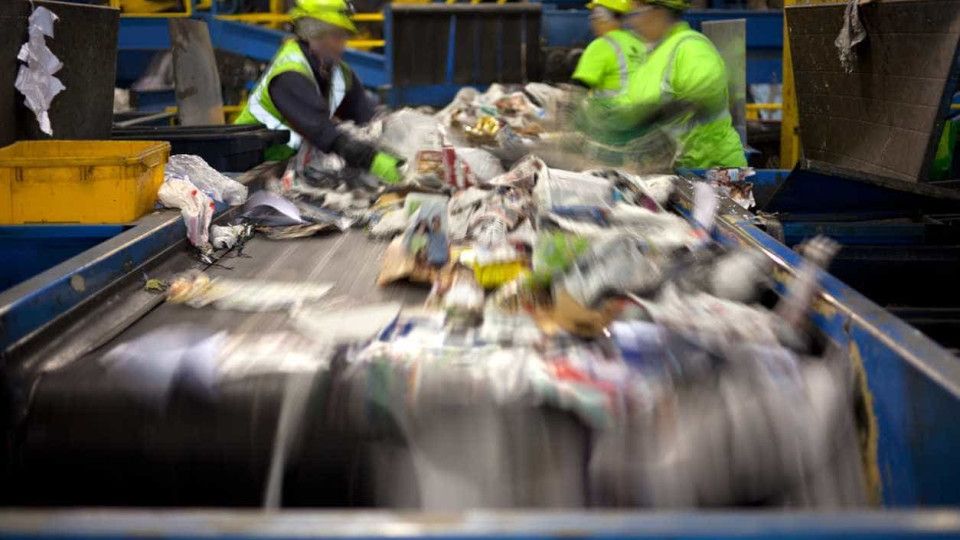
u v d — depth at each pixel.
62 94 4.42
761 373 1.99
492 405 1.91
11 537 1.20
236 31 9.34
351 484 1.92
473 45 8.01
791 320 2.29
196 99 7.20
